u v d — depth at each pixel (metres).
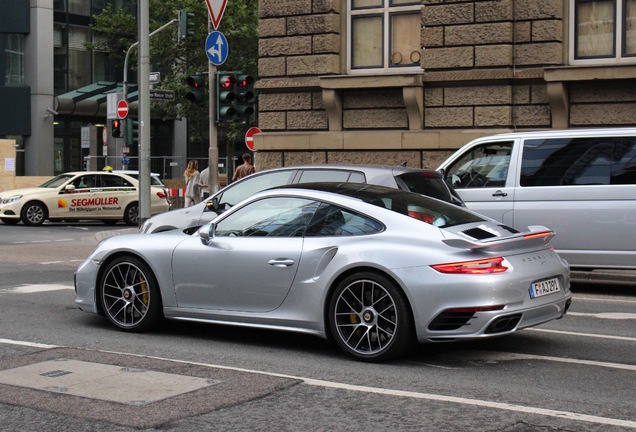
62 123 49.50
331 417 5.76
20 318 9.74
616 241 11.82
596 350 8.09
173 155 55.25
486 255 7.22
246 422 5.62
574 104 17.84
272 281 7.94
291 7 20.41
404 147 19.14
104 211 28.27
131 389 6.41
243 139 56.81
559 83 17.53
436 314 7.12
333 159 20.03
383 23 20.00
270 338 8.62
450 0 18.61
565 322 9.64
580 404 6.16
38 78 48.00
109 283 9.00
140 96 21.94
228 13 47.97
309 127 20.45
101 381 6.64
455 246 7.24
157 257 8.62
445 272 7.13
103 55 51.41
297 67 20.42
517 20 18.17
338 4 20.27
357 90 19.86
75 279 9.22
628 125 17.38
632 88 17.31
